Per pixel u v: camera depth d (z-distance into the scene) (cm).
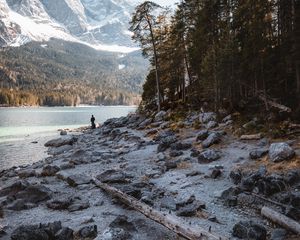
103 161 2489
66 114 12925
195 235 1061
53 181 1984
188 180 1803
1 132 5884
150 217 1295
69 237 1134
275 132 2341
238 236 1111
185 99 5241
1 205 1538
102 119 10062
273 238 1082
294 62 2891
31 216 1405
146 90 6500
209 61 3734
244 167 1836
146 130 4247
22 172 2267
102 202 1539
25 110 16788
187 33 4906
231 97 3688
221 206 1412
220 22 3991
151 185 1780
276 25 3488
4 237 1184
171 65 5394
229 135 2692
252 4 3366
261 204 1360
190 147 2562
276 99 3222
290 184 1463
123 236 1056
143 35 5209
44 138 4978
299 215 1179
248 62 3375
